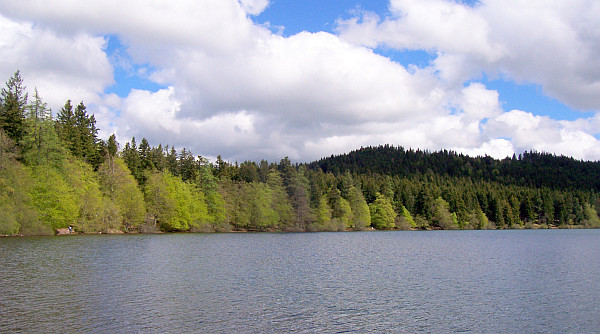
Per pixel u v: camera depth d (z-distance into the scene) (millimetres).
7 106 79188
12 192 65875
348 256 53562
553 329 22141
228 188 118875
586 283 34844
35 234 69875
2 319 21219
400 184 172625
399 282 34375
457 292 30625
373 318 23391
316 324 22031
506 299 28531
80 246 54969
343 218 134625
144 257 45875
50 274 33250
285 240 83375
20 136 77625
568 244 80312
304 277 35969
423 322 22875
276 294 28672
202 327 20891
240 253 53844
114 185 90875
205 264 41969
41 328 19984
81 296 26328
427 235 115000
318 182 147000
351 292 29984
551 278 37281
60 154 77688
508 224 176250
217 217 112750
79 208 80000
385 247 69562
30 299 25203
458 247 71125
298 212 126062
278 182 127688
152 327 20641
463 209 166000
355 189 142500
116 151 111312
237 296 27734
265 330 20750
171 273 35844
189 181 118312
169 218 100875
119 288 28953
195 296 27312
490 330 21781
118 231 90812
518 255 57438
